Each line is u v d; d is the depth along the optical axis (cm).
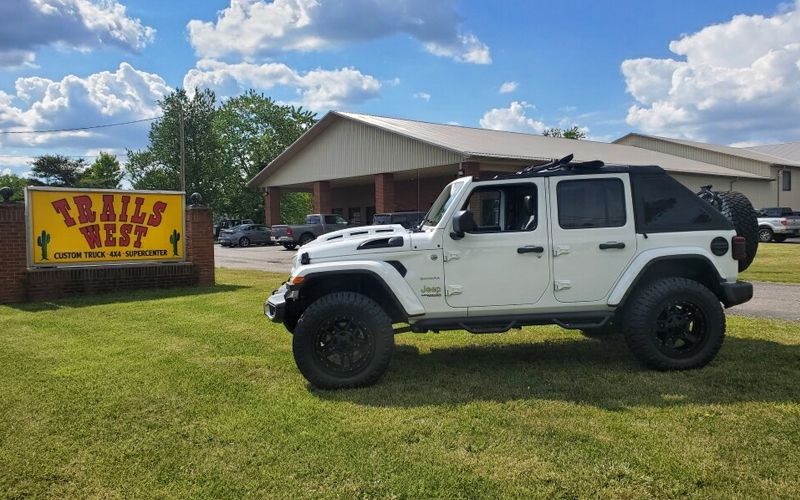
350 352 466
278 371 518
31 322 765
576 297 487
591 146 3209
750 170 3491
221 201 4941
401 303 470
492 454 333
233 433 371
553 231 485
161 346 617
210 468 323
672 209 498
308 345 459
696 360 486
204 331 695
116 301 957
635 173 495
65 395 450
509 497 286
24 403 432
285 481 307
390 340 466
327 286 513
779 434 352
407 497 289
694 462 316
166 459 335
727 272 499
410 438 359
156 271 1120
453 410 407
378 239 486
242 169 5203
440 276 480
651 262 485
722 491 287
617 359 535
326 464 325
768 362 505
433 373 502
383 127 2497
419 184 2914
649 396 426
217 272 1492
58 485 306
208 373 510
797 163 3716
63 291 1015
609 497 284
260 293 1041
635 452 330
